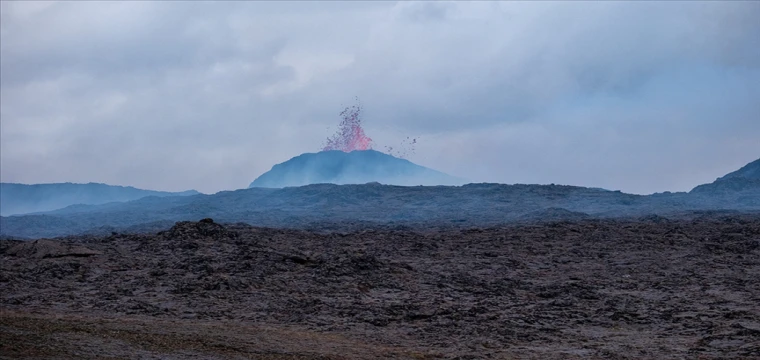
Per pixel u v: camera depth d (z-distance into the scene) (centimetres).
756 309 2738
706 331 2361
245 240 4612
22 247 4159
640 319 2583
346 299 2981
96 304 2859
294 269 3612
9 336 1933
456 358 1977
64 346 1841
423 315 2634
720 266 3959
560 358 2008
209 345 1975
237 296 2995
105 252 4144
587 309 2789
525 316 2639
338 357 1912
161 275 3475
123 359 1734
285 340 2150
